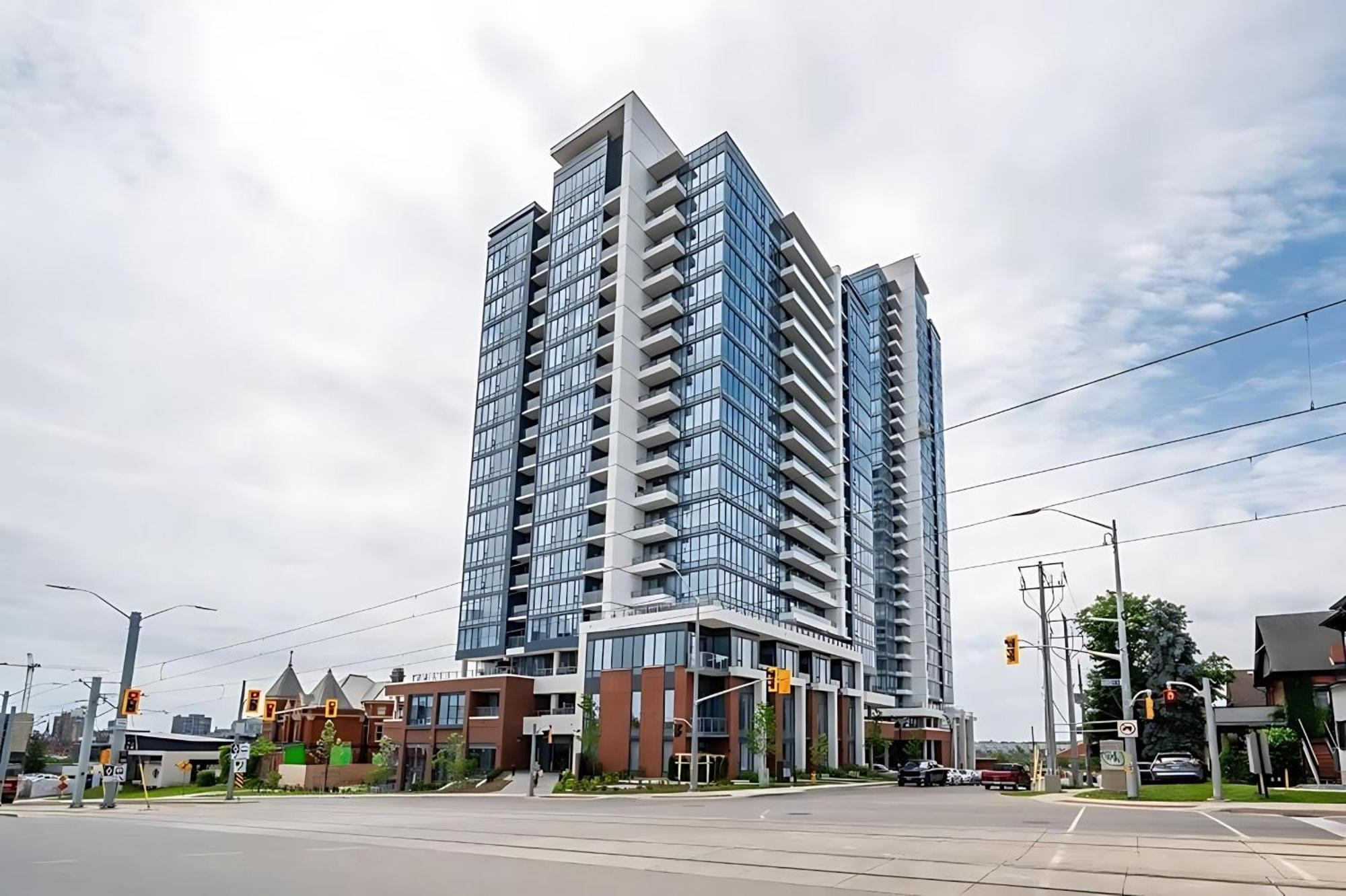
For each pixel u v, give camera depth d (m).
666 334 81.94
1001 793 47.03
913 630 121.44
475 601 89.00
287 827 24.77
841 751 80.75
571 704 70.56
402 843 19.47
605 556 77.19
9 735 54.28
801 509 93.25
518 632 86.00
